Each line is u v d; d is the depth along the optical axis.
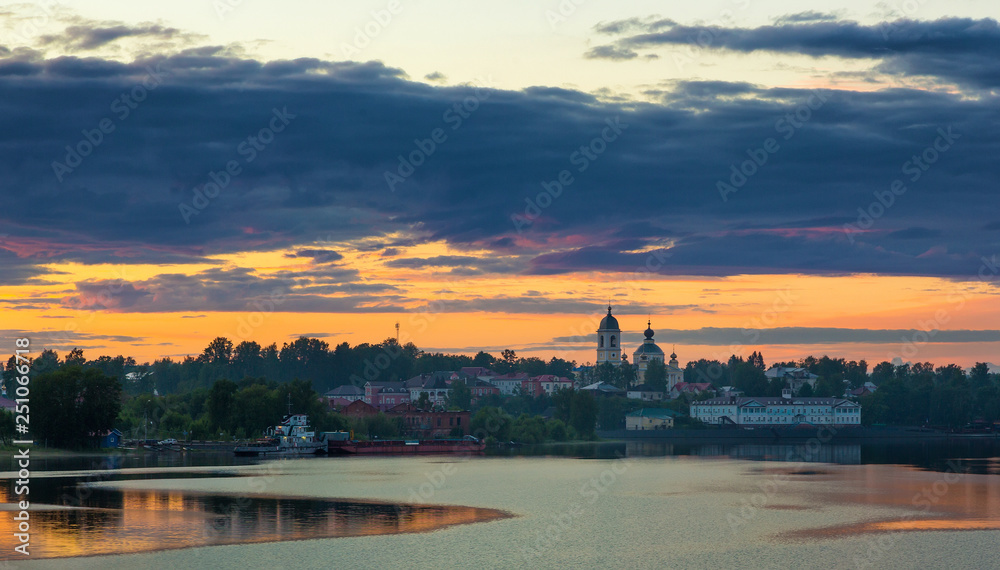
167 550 91.62
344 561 88.31
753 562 90.69
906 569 88.12
